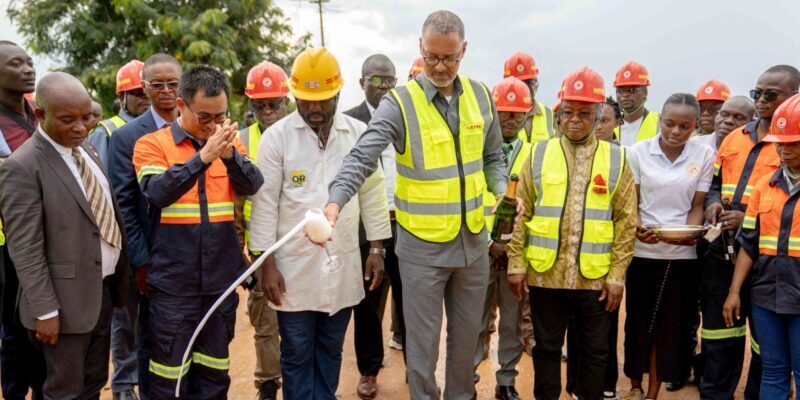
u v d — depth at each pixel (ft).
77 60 63.46
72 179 10.48
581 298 12.29
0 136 12.39
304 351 11.96
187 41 58.75
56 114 10.03
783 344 11.91
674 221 13.74
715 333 13.29
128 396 14.28
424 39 10.68
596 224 12.14
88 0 62.85
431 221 11.22
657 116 19.89
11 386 12.16
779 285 11.60
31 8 62.90
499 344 14.55
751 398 13.43
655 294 13.75
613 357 14.29
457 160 11.24
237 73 66.39
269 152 11.57
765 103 13.00
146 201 12.41
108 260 11.12
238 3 65.51
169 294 11.01
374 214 12.63
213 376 11.41
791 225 11.44
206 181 11.10
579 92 11.90
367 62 15.66
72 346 10.57
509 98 15.17
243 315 21.70
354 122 12.39
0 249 11.84
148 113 13.03
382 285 15.23
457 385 12.43
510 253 12.69
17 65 12.71
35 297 10.03
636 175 14.01
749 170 13.03
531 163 12.71
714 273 13.26
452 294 12.01
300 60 11.32
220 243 11.19
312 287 11.75
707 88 20.16
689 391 15.02
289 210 11.73
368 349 14.78
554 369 12.78
